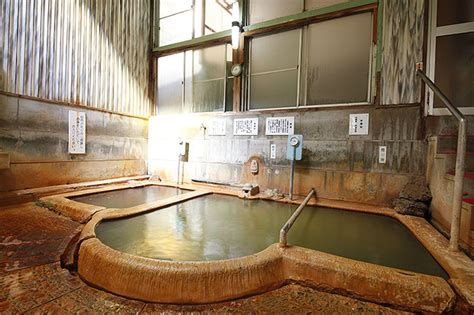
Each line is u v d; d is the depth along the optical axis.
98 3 4.71
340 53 4.01
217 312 1.38
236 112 4.80
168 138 5.66
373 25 3.70
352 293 1.53
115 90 5.14
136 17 5.54
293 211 3.44
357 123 3.76
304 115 4.17
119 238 2.32
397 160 3.50
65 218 2.89
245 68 4.84
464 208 2.04
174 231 2.56
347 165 3.85
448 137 2.79
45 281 1.61
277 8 4.49
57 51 4.08
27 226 2.58
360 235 2.54
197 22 5.44
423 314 1.38
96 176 4.82
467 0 3.05
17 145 3.60
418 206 3.06
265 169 4.52
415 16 3.39
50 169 4.04
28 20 3.66
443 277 1.68
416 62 3.38
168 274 1.50
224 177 4.96
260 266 1.62
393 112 3.52
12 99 3.53
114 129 5.14
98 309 1.38
